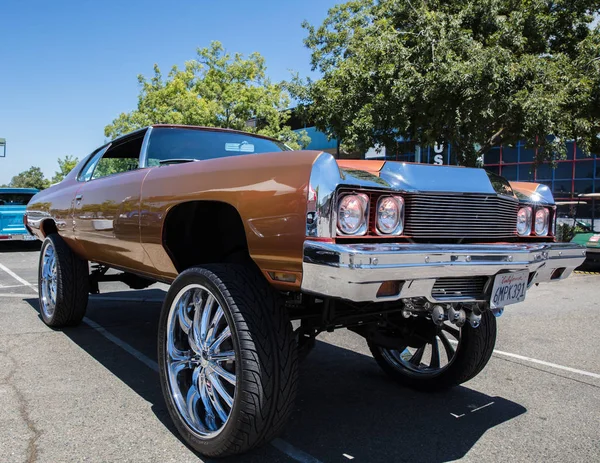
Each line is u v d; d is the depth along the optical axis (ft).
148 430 9.00
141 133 12.28
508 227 9.20
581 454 8.52
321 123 43.75
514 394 11.44
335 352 14.64
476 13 36.04
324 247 6.61
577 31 40.01
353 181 7.00
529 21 37.19
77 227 13.62
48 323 16.10
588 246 38.04
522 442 8.94
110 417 9.50
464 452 8.52
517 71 32.78
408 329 11.25
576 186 89.51
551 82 33.40
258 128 72.13
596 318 19.99
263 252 7.57
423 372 11.63
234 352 7.54
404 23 38.47
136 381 11.47
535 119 32.24
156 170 10.28
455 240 8.30
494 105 33.53
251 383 7.25
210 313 8.42
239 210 7.86
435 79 33.12
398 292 7.12
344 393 11.33
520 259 8.21
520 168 94.48
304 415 10.02
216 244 10.30
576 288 28.58
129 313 18.72
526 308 22.17
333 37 46.85
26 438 8.57
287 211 7.14
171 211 9.52
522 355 14.65
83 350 13.79
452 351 11.25
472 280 8.20
